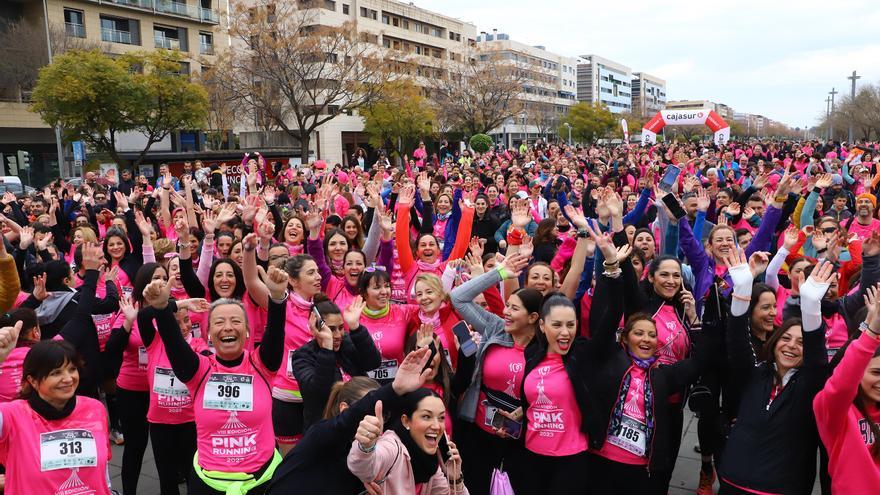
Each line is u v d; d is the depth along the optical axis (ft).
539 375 13.80
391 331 16.70
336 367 12.96
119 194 33.30
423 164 83.66
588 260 18.10
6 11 131.34
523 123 264.11
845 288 21.70
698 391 15.84
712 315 13.89
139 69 123.03
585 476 13.58
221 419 12.67
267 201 34.71
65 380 11.37
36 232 28.78
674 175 22.24
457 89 181.98
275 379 16.92
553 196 43.09
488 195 41.57
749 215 31.24
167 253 24.50
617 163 68.95
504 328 15.15
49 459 11.18
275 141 171.42
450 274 18.06
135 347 16.63
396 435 10.63
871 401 11.91
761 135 549.95
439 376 14.62
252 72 127.75
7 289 15.56
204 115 117.50
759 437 12.28
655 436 13.28
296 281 17.10
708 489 16.76
